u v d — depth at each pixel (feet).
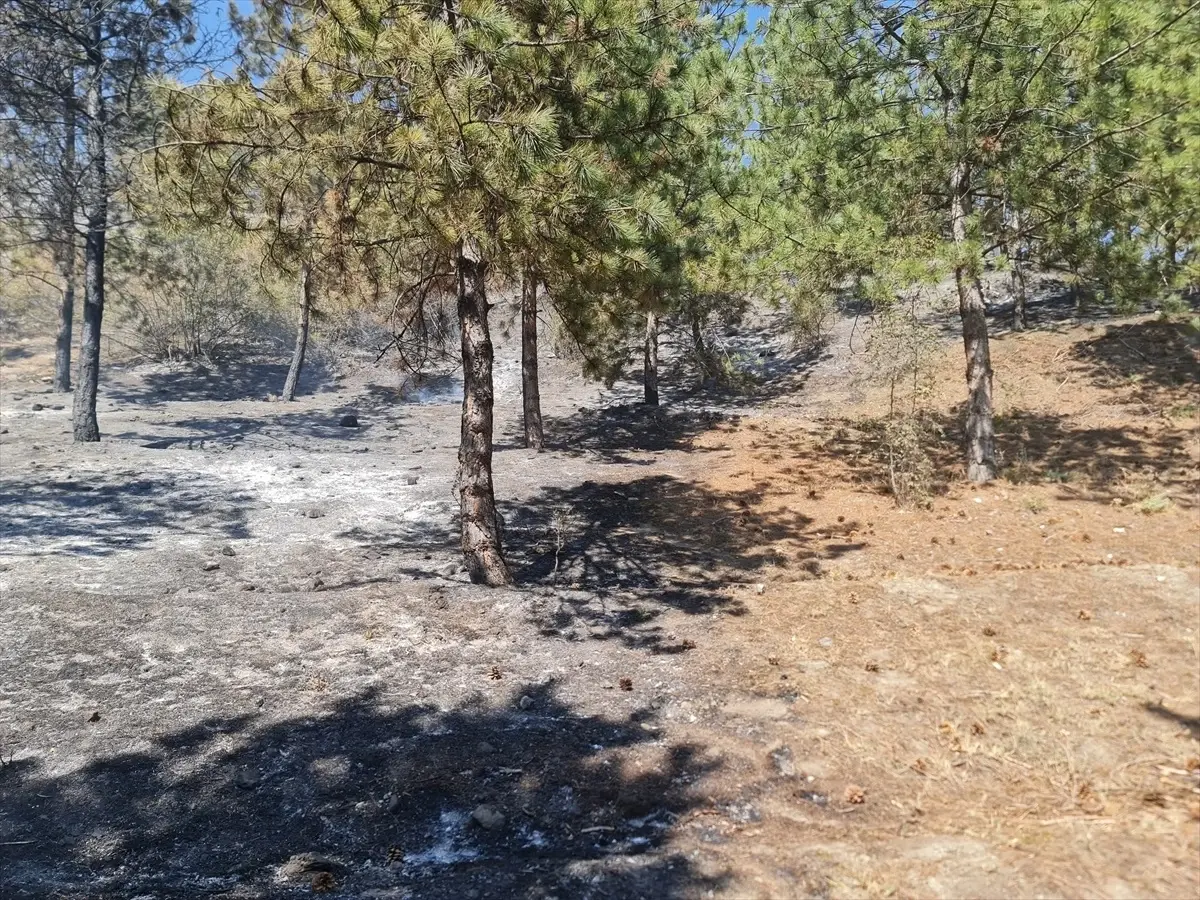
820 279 37.32
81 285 54.44
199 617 23.97
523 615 24.48
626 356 53.11
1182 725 15.98
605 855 13.03
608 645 22.31
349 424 64.13
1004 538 30.27
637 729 17.39
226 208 23.53
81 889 12.38
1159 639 20.39
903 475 36.99
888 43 36.11
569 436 58.70
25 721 17.67
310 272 28.60
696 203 36.50
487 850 13.53
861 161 37.58
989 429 38.52
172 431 58.34
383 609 24.71
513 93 21.24
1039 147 32.07
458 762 16.20
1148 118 28.55
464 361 27.17
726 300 57.82
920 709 17.40
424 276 31.14
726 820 13.79
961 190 36.17
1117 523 30.99
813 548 31.07
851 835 13.04
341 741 17.13
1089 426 45.16
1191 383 47.52
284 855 13.44
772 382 70.49
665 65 22.61
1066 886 11.11
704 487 42.11
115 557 29.55
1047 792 13.88
